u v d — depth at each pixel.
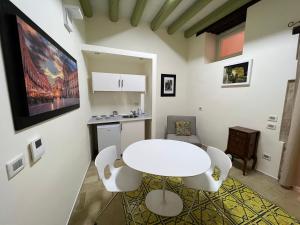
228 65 2.74
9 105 0.73
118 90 3.02
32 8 0.96
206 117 3.37
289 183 1.93
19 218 0.78
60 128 1.37
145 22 3.33
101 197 1.85
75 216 1.56
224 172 1.43
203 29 3.28
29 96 0.84
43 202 1.03
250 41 2.38
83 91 2.45
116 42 3.14
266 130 2.24
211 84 3.17
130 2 2.60
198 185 1.46
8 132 0.72
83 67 2.51
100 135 2.79
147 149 1.66
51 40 1.16
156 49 3.51
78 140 1.99
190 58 3.75
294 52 1.88
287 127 2.02
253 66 2.35
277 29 2.03
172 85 3.79
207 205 1.70
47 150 1.11
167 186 2.05
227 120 2.87
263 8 2.17
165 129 3.88
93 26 2.95
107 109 3.37
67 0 1.67
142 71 3.57
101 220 1.51
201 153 1.58
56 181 1.25
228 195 1.86
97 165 1.35
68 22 1.61
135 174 1.63
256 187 2.01
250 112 2.45
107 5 2.70
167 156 1.50
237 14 2.56
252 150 2.33
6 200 0.69
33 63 0.89
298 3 1.81
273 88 2.12
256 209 1.64
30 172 0.89
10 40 0.74
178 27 3.17
